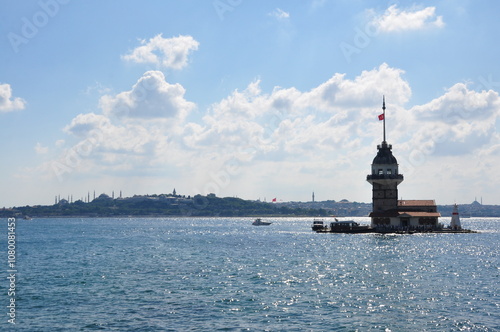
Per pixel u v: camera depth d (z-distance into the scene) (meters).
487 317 56.53
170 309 60.47
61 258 117.69
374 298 66.44
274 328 52.62
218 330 52.00
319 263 104.81
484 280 81.19
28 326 53.38
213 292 70.81
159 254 129.00
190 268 97.06
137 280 81.38
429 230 199.50
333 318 56.31
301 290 72.12
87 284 77.31
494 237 197.62
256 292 70.69
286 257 118.62
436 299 65.69
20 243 175.62
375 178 196.62
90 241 188.25
